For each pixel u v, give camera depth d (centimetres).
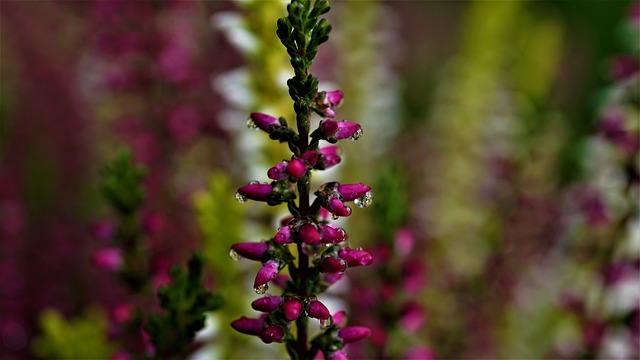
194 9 38
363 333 20
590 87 76
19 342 40
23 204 46
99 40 37
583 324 37
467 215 52
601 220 35
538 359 47
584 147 43
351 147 51
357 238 41
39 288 42
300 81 19
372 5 52
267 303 20
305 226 19
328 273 20
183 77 36
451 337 44
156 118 37
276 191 19
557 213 46
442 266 49
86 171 50
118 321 26
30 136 50
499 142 55
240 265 28
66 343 27
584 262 39
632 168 35
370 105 53
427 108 75
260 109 28
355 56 52
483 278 45
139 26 37
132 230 26
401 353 27
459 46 69
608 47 84
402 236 26
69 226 46
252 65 29
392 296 26
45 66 49
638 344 36
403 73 76
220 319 27
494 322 44
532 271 47
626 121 35
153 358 24
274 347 28
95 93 46
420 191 55
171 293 23
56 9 49
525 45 58
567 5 89
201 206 27
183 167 38
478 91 57
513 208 46
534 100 57
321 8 19
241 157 33
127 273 26
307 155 19
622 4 85
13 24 51
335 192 19
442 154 57
